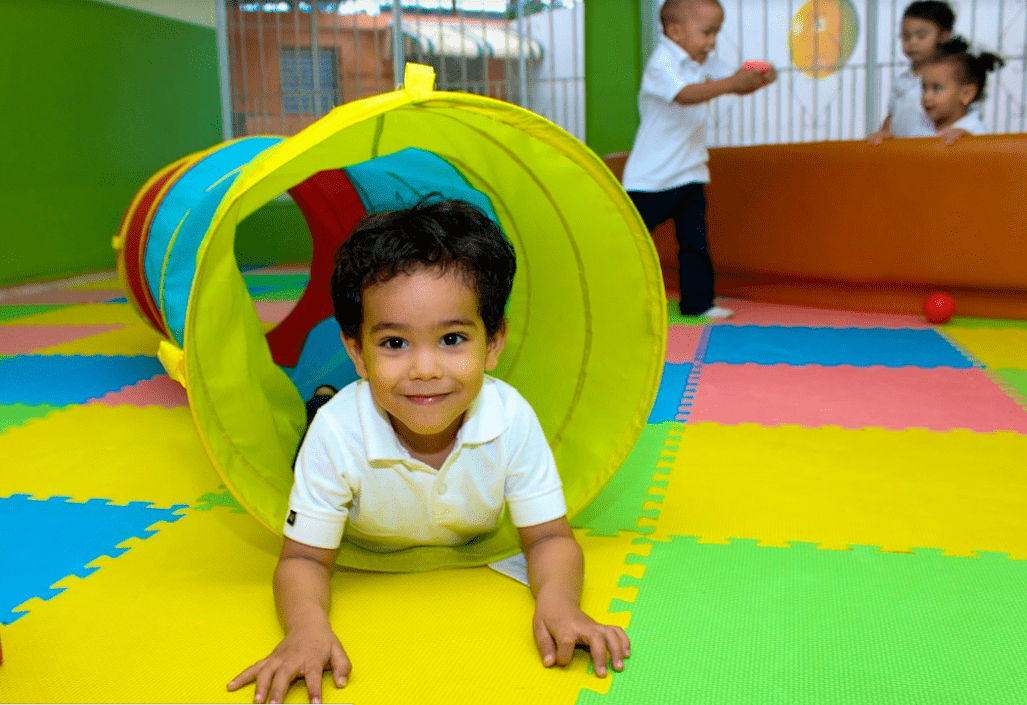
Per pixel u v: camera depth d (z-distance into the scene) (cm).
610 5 611
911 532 157
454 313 116
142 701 109
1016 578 138
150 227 239
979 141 345
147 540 159
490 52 707
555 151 138
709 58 411
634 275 148
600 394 158
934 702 107
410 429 129
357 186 247
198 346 126
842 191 380
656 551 151
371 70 681
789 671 114
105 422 236
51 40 516
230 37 675
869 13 643
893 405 240
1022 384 259
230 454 133
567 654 114
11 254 496
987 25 736
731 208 424
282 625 123
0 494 183
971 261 354
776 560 146
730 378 275
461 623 127
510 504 136
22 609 133
